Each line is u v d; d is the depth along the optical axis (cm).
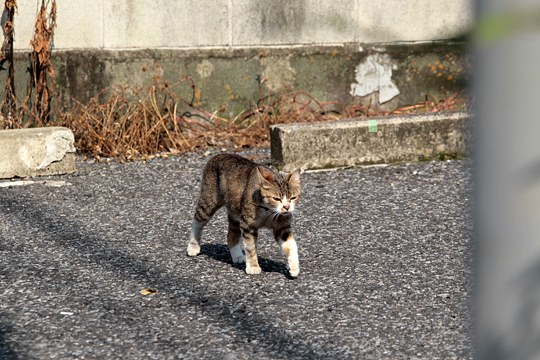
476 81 199
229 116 1780
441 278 891
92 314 781
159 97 1714
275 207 863
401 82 1870
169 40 1725
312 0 1797
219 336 725
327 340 717
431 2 1853
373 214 1173
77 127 1600
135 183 1371
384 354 687
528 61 191
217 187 938
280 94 1809
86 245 1025
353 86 1848
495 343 202
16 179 1401
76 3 1659
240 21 1761
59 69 1662
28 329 740
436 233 1074
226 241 1048
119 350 694
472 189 211
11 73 1638
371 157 1487
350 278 892
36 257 970
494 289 201
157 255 984
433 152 1517
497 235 199
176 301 820
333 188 1328
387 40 1850
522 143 195
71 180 1393
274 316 775
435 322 761
